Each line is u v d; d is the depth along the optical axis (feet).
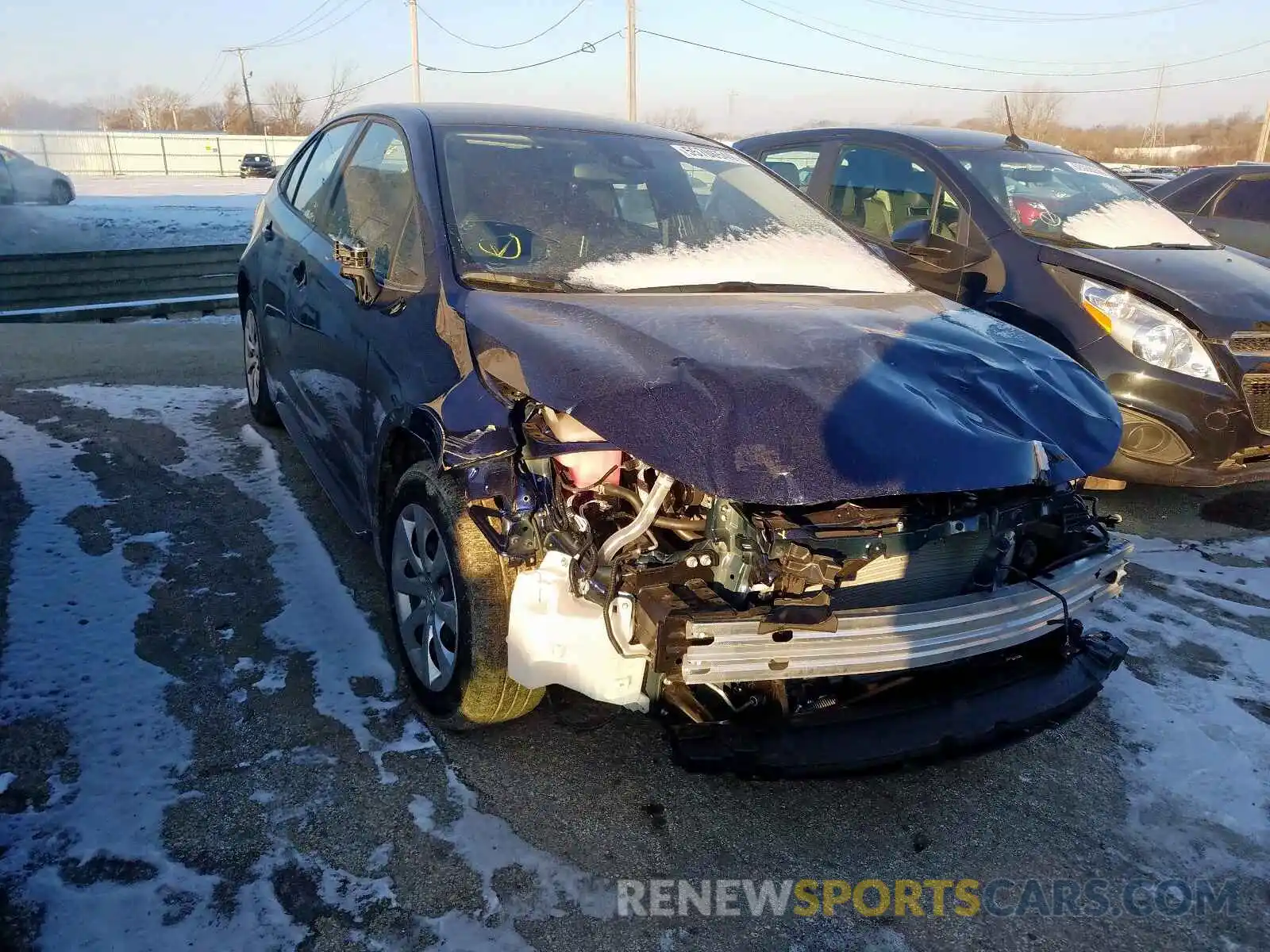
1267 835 8.47
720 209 11.56
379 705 9.36
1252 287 14.93
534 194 10.64
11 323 27.50
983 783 9.00
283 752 8.58
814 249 11.41
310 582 11.59
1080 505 9.07
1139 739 9.75
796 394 7.44
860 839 8.16
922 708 8.10
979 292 16.29
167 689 9.34
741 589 7.20
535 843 7.77
